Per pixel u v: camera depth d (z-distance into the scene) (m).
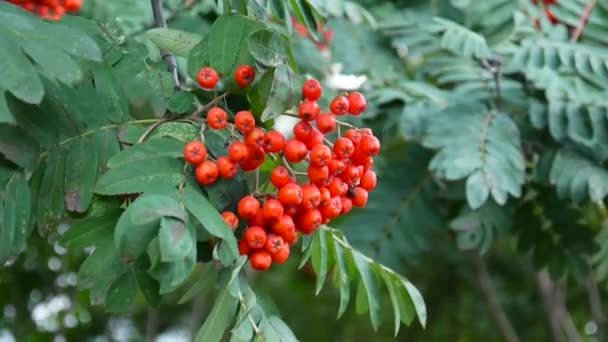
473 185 0.86
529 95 0.96
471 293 1.52
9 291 1.13
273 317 0.62
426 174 0.96
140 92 0.65
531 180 0.96
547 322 1.45
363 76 0.98
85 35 0.59
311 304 1.64
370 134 0.63
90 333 1.42
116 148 0.63
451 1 0.99
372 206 0.95
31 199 0.62
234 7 0.67
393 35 0.99
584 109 0.91
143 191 0.59
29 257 1.09
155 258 0.56
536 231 0.96
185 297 0.61
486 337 1.56
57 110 0.63
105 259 0.62
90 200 0.62
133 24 0.92
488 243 0.93
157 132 0.62
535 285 1.54
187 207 0.58
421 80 1.04
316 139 0.62
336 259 0.68
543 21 0.94
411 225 0.95
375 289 0.69
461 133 0.88
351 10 0.93
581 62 0.87
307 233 0.63
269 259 0.61
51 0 0.71
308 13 0.72
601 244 1.00
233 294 0.59
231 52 0.63
